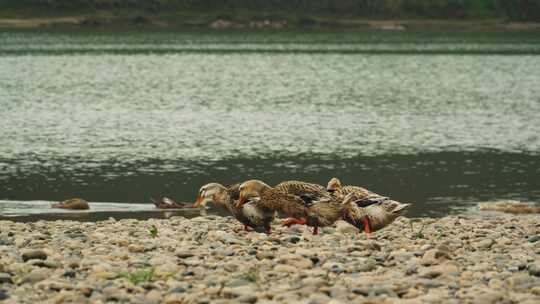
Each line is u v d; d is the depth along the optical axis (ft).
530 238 62.03
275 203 62.85
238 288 41.19
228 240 57.36
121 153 134.00
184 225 70.23
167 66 380.58
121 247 54.80
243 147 141.79
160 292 40.78
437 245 57.31
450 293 41.11
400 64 411.95
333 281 43.80
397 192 104.73
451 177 115.85
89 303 38.68
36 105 212.84
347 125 175.73
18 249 53.21
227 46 564.71
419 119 189.06
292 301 38.60
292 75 338.13
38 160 126.52
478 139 156.35
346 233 64.13
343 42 643.04
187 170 118.32
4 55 438.40
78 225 71.10
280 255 50.83
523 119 190.80
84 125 171.53
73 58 424.05
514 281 43.65
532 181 113.29
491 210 92.48
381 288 40.98
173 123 176.35
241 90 267.59
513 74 353.72
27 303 38.52
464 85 298.35
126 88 271.49
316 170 120.06
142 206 92.53
